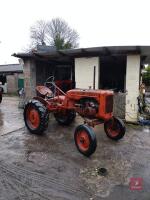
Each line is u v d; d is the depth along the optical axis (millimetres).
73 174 3047
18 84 15594
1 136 4730
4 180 2854
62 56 7414
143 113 6602
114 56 7121
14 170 3135
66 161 3479
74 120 6332
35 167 3240
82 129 3766
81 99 4422
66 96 4707
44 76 9125
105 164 3395
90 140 3584
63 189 2664
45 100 5047
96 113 4117
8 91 15992
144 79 20484
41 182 2818
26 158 3564
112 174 3072
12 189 2646
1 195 2521
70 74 9953
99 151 3939
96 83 6918
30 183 2789
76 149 4012
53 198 2479
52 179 2898
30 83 8180
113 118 4473
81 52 6602
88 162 3459
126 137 4824
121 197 2520
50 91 5492
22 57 7945
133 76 6273
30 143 4305
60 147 4105
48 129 5352
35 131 4840
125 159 3602
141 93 7027
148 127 5781
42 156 3660
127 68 6324
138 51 6086
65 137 4719
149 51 6164
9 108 8398
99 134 4996
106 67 11156
